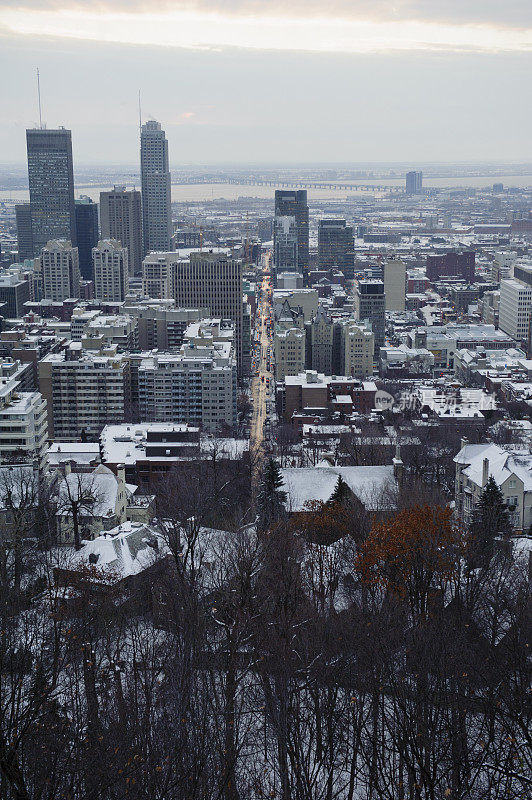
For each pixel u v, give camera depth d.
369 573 171.50
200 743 124.44
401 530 174.62
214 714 132.25
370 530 197.12
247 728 136.50
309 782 125.88
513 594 174.38
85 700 140.38
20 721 118.75
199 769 117.06
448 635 144.88
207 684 142.88
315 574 196.00
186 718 128.00
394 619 150.38
